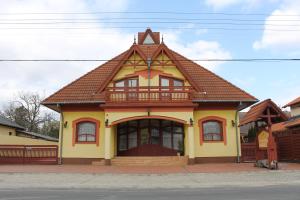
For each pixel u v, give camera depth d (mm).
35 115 67875
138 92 25531
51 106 27297
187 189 14383
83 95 26891
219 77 28469
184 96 25703
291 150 27094
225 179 17547
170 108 25469
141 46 29797
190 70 29125
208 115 26938
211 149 26562
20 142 35688
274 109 21766
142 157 25219
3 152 26547
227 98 26453
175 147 27391
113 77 26625
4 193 13195
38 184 16094
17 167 23672
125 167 23578
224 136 26688
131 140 27609
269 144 21594
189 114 25469
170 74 27234
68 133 26875
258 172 20031
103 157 26453
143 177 18500
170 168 22703
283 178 17594
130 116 25375
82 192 13547
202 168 22469
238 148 26562
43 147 26781
